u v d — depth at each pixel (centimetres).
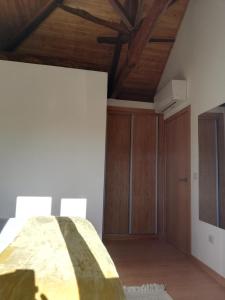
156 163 480
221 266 272
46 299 92
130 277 281
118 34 404
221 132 287
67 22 388
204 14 334
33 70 350
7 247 142
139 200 469
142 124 484
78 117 356
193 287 259
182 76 397
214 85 305
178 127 413
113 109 477
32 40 411
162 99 431
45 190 337
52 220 207
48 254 132
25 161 337
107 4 367
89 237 164
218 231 283
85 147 353
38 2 350
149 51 442
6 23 381
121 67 456
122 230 459
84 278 107
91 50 434
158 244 422
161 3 278
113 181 465
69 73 359
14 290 96
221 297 239
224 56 286
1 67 343
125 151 474
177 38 420
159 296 238
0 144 334
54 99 352
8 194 329
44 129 346
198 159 339
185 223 373
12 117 340
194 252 337
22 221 205
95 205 347
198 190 335
